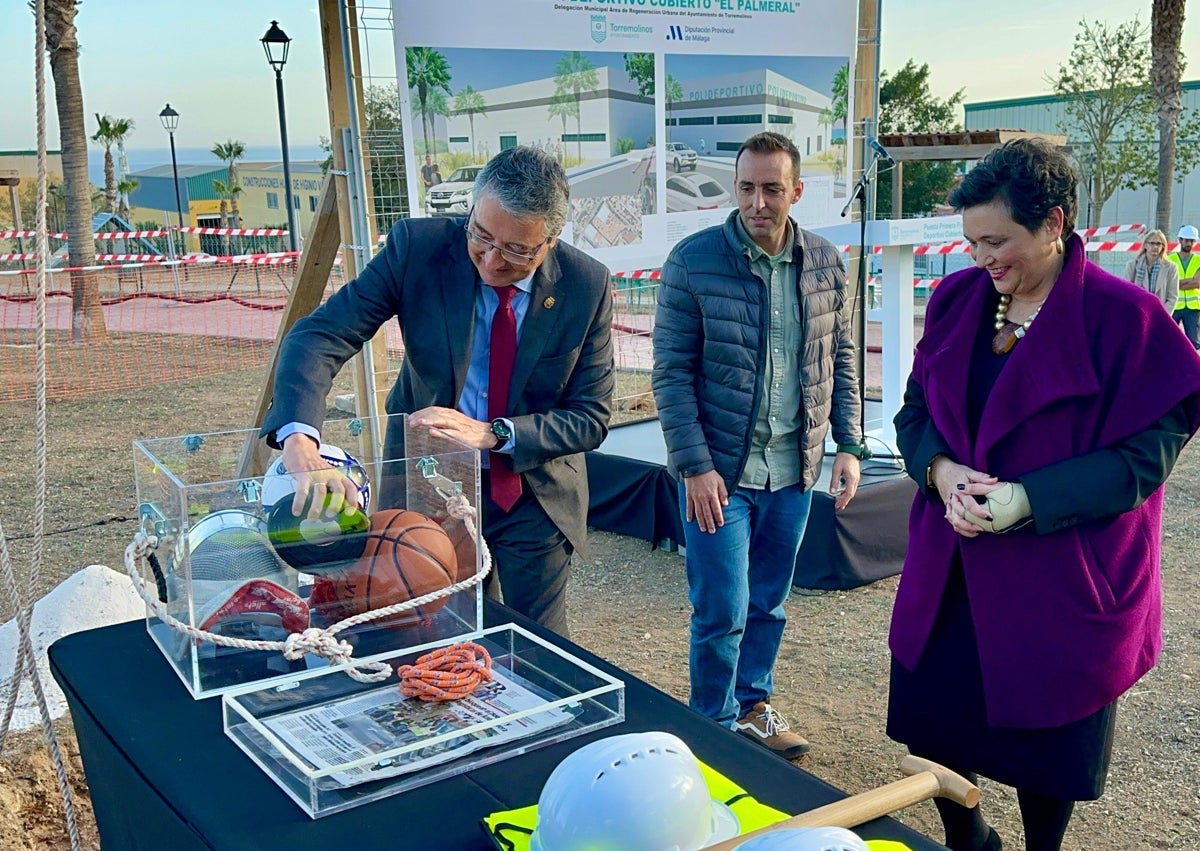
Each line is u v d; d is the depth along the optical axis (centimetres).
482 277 227
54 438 809
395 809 131
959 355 209
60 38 1265
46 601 356
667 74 482
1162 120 1831
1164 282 1027
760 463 293
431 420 217
